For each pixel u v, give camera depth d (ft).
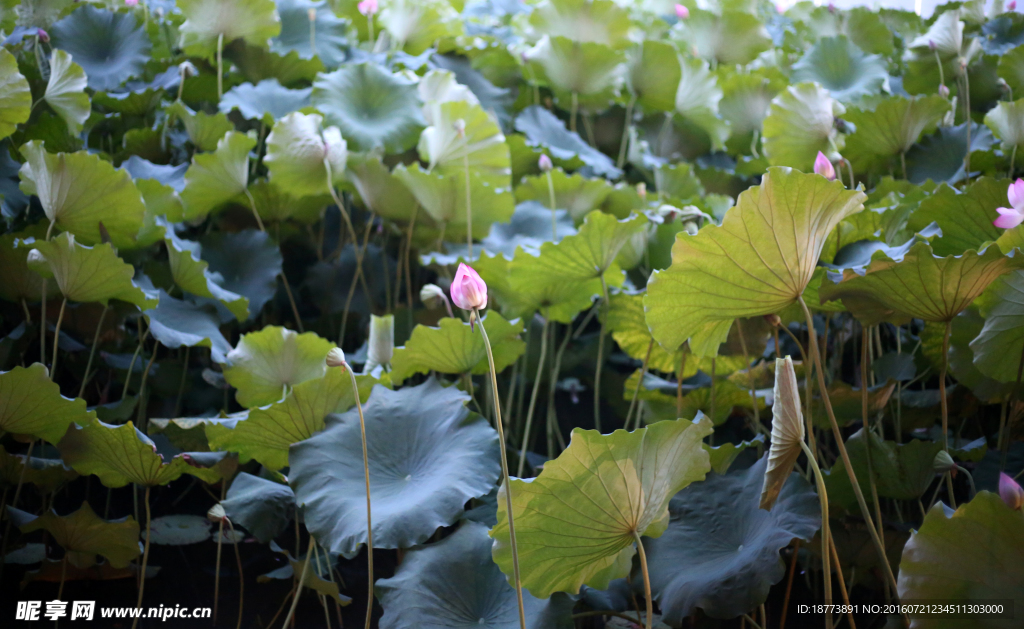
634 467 11.24
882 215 13.19
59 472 13.02
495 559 11.43
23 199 14.37
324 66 18.29
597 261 13.73
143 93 15.99
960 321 13.07
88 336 14.58
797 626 13.15
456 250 15.44
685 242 11.38
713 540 12.35
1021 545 10.95
